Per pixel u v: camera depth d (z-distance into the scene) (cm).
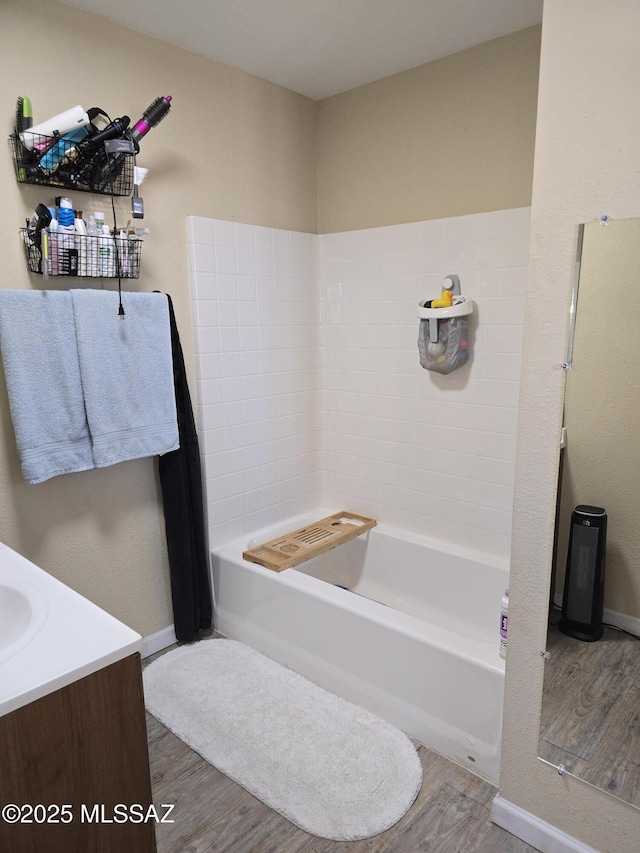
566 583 141
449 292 227
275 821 164
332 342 285
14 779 98
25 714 98
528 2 189
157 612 242
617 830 141
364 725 198
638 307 122
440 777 178
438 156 237
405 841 157
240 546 257
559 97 126
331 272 280
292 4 190
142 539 233
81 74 192
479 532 246
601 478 133
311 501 298
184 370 228
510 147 217
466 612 245
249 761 184
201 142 229
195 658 237
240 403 255
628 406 126
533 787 154
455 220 232
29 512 196
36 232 178
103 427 198
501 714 168
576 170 126
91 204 201
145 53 209
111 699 110
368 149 259
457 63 226
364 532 275
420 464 260
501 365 228
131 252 201
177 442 222
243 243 247
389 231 254
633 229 121
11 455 189
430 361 234
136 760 117
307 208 277
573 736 145
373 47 221
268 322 262
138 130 192
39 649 108
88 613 122
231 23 202
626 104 117
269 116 254
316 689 217
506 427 230
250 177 249
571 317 131
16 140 176
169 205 222
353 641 204
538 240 134
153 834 122
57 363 185
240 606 246
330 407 292
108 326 196
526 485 143
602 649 139
